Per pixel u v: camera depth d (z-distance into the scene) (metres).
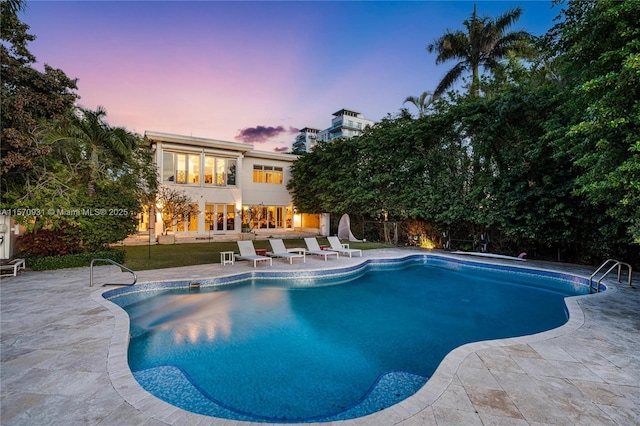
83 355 3.72
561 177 10.86
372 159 18.17
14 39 9.06
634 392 3.05
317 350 5.09
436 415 2.64
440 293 8.74
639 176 4.77
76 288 6.97
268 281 9.40
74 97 10.00
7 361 3.56
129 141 14.68
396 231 17.78
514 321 6.59
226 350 5.01
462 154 14.47
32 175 9.52
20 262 8.77
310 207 23.84
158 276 8.46
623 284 7.97
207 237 19.61
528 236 11.64
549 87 11.18
